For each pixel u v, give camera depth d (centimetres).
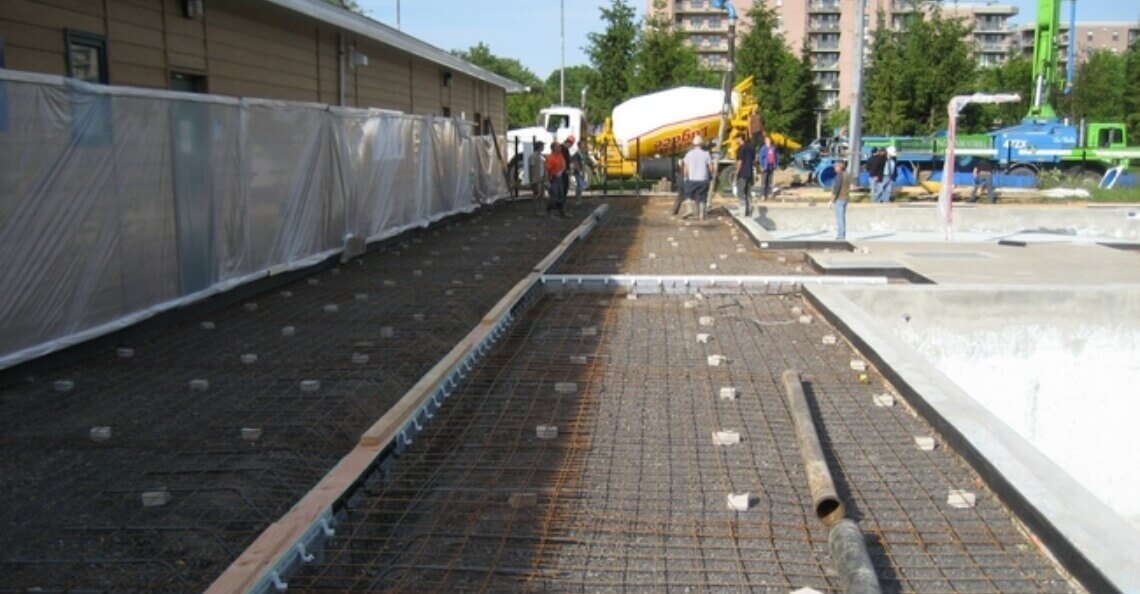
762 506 488
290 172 1168
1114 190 2736
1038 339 1033
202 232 958
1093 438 1052
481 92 2995
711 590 402
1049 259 1422
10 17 888
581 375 743
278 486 522
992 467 493
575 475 531
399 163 1634
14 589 403
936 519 467
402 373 752
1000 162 3147
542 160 2542
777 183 3475
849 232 2027
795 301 1066
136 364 770
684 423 622
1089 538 402
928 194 2720
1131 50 5572
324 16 1440
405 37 1884
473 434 604
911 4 5084
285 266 1147
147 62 1109
